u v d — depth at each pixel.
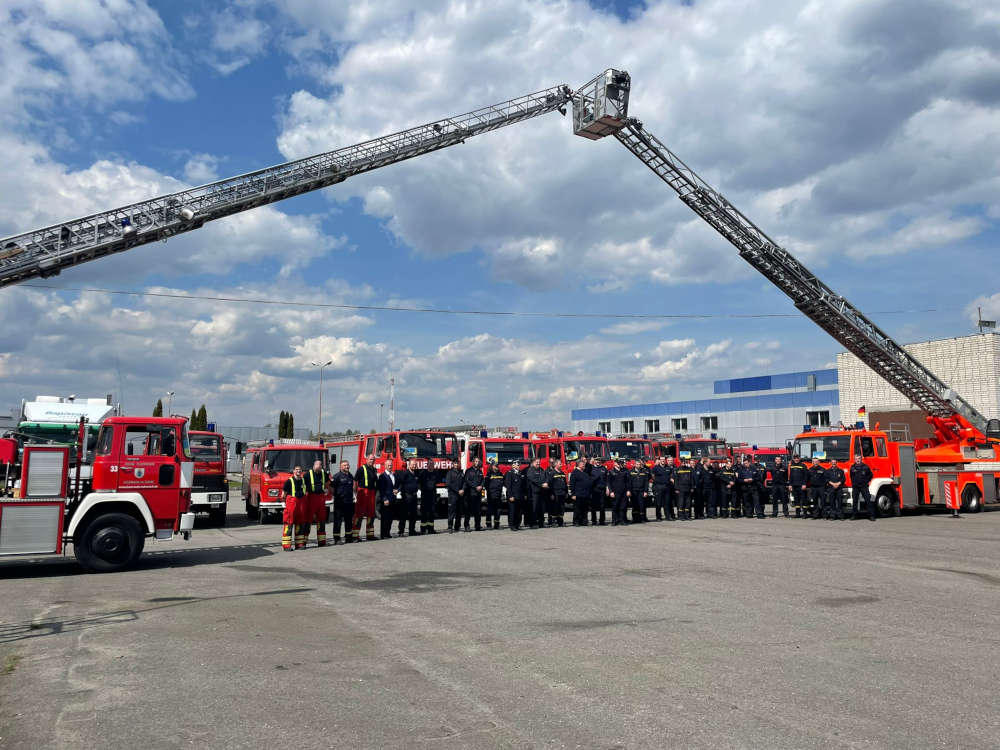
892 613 8.35
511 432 25.91
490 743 4.50
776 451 30.50
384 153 22.95
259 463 23.42
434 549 14.89
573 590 9.91
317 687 5.69
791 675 5.93
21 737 4.66
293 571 12.12
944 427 26.42
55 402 20.30
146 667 6.30
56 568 12.85
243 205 20.75
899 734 4.61
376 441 24.44
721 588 9.99
